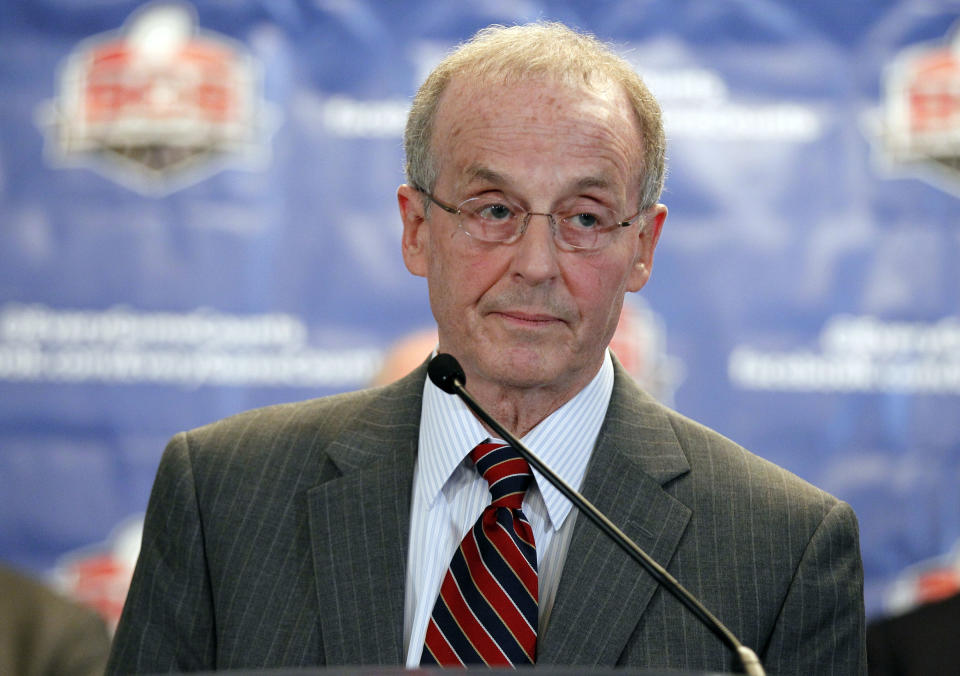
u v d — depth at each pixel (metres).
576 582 6.05
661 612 6.01
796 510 6.35
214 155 12.08
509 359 6.21
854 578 6.30
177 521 6.53
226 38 12.14
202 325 11.98
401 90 12.18
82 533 11.80
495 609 5.93
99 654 9.48
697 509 6.32
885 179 12.05
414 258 6.89
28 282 11.88
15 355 11.85
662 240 12.05
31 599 9.48
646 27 12.18
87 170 12.00
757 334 11.98
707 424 11.94
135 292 11.95
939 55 12.08
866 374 11.95
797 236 12.03
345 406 7.04
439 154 6.48
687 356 11.98
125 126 12.05
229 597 6.18
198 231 12.03
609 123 6.26
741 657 4.59
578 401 6.55
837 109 12.09
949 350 11.93
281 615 6.11
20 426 11.82
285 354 12.02
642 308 12.02
